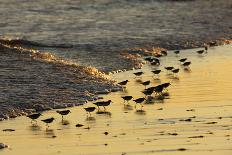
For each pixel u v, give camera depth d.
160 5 95.44
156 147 24.44
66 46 54.44
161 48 54.53
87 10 88.62
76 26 70.25
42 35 62.72
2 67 41.25
